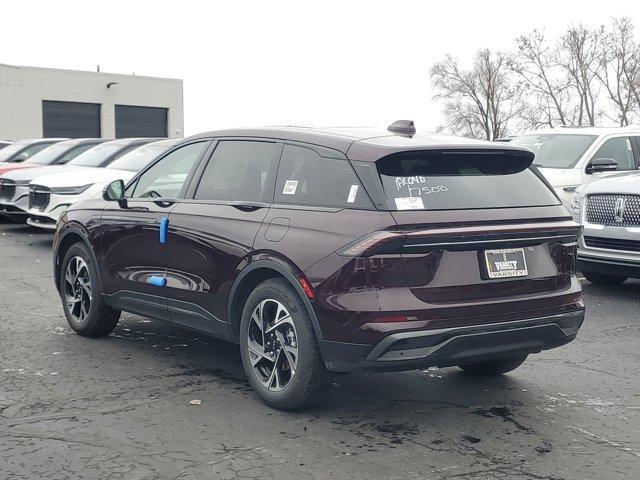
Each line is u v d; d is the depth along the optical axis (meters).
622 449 4.44
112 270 6.36
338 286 4.49
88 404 5.04
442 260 4.51
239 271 5.14
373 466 4.13
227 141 5.73
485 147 4.91
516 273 4.74
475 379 5.77
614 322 7.76
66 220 6.92
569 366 6.16
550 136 12.03
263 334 5.03
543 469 4.14
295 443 4.44
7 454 4.22
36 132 51.28
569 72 64.56
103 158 13.88
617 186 8.86
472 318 4.53
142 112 55.50
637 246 8.62
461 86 75.25
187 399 5.17
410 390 5.47
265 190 5.24
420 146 4.71
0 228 15.56
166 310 5.86
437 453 4.33
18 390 5.31
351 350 4.46
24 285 9.32
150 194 6.25
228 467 4.09
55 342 6.62
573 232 5.02
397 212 4.48
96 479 3.92
